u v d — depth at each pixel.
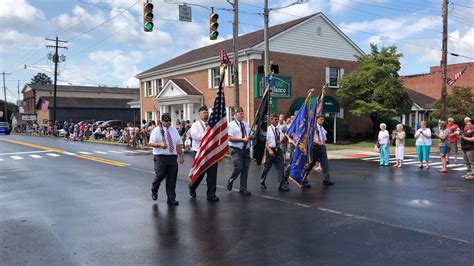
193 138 9.18
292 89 28.38
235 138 9.34
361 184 11.09
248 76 26.89
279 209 7.99
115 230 6.58
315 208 8.05
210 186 8.85
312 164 10.70
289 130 10.55
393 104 26.59
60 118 64.75
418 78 49.06
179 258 5.25
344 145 26.17
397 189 10.24
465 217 7.25
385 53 27.03
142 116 40.50
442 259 5.11
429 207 8.09
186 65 32.59
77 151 23.33
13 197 9.41
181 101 31.94
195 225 6.84
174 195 8.58
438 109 33.62
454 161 17.28
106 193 9.86
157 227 6.73
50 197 9.38
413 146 26.31
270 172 13.66
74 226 6.84
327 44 30.45
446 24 22.98
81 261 5.16
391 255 5.27
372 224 6.81
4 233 6.43
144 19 15.26
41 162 17.20
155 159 8.59
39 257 5.32
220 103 8.91
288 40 28.22
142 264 5.03
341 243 5.80
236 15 18.86
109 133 35.88
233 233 6.35
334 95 30.83
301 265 4.95
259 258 5.21
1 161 17.72
